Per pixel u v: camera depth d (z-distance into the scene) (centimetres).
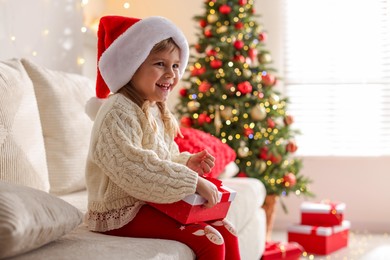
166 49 197
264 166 390
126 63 193
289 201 480
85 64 432
